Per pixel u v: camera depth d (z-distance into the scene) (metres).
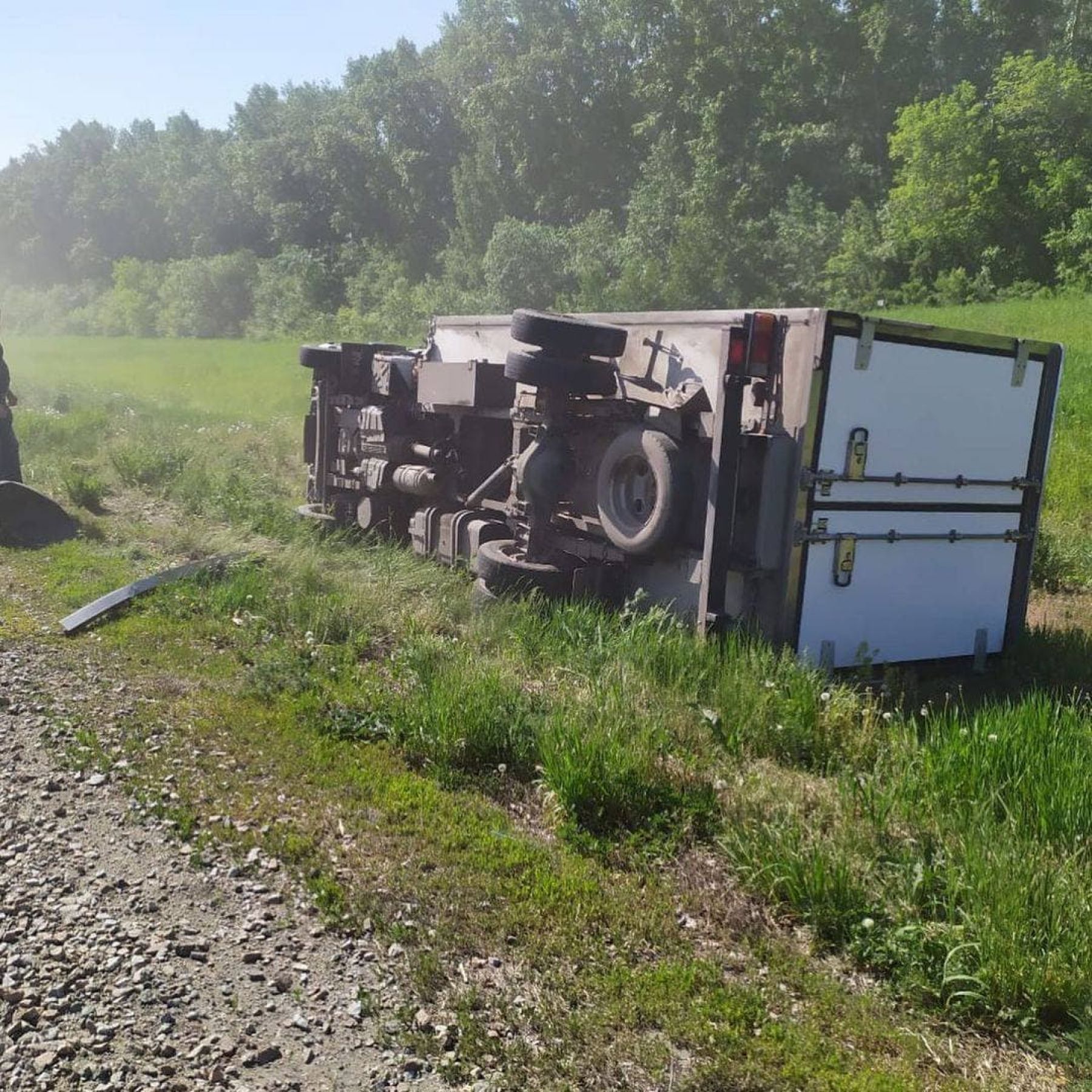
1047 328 28.27
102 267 118.69
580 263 50.81
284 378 30.78
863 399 6.66
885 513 6.95
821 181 58.41
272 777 5.09
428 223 87.00
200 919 3.89
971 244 45.69
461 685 5.73
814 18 62.47
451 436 9.47
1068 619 9.06
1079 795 4.53
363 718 5.76
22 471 13.57
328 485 11.16
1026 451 7.62
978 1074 3.22
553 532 8.02
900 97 62.50
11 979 3.48
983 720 5.31
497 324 9.23
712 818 4.72
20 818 4.58
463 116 85.81
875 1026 3.43
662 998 3.49
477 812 4.82
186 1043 3.22
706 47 64.62
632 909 4.04
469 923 3.89
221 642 7.16
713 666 6.33
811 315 6.40
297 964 3.64
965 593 7.53
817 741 5.55
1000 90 49.91
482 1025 3.34
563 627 7.10
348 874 4.21
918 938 3.72
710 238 46.19
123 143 144.12
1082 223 41.47
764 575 6.71
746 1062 3.20
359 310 65.69
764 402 6.68
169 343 59.91
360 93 92.75
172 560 9.57
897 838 4.44
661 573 7.38
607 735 5.07
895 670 7.18
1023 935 3.63
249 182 101.31
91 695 6.07
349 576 8.95
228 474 13.60
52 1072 3.07
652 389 7.30
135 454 14.12
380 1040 3.26
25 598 8.11
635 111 70.69
